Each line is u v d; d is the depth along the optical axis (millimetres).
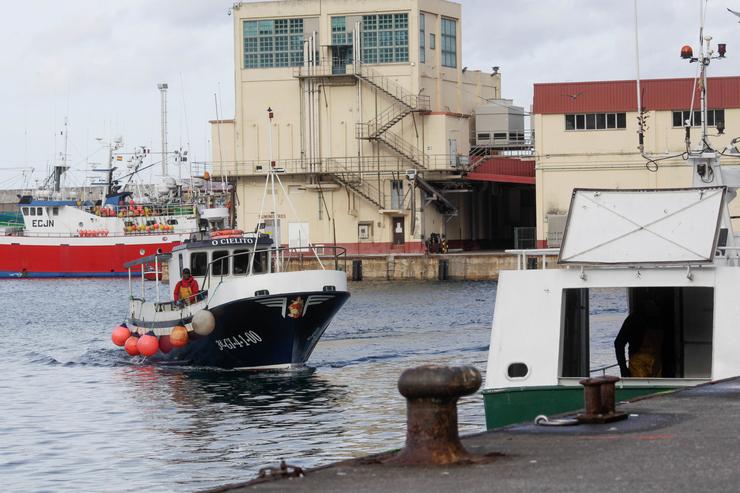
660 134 93750
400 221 105500
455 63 111750
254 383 37594
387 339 51625
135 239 112688
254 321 39062
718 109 91688
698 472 10805
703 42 24562
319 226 107000
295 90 106250
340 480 10930
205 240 41531
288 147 106375
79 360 46531
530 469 11102
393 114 104500
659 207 19562
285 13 106062
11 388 38812
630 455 11555
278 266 42406
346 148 105750
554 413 19094
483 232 115250
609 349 36281
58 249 114125
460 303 72875
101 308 81312
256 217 107688
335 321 62000
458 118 106312
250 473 23891
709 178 23938
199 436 28500
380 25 104875
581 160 95625
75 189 131875
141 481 23578
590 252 19125
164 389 36938
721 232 22297
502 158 108812
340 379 38125
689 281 18609
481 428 26375
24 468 25391
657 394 15562
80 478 24125
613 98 94812
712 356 18938
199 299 40812
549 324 19281
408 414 11633
